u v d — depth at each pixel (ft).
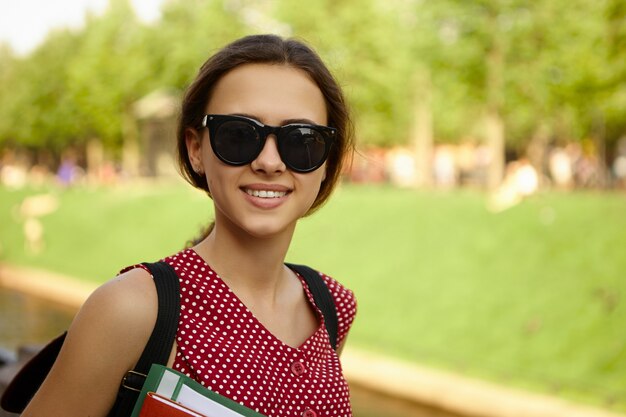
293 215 5.49
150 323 5.06
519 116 88.74
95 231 101.19
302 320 5.98
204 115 5.63
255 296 5.62
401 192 76.43
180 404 4.85
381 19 108.58
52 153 229.86
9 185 152.05
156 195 104.42
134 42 153.07
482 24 79.51
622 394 36.86
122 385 5.06
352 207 70.44
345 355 47.24
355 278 59.98
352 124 6.11
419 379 41.98
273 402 5.25
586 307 45.60
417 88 108.37
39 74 186.70
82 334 4.98
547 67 76.59
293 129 5.37
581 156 109.60
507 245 55.42
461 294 52.16
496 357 44.01
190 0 140.26
